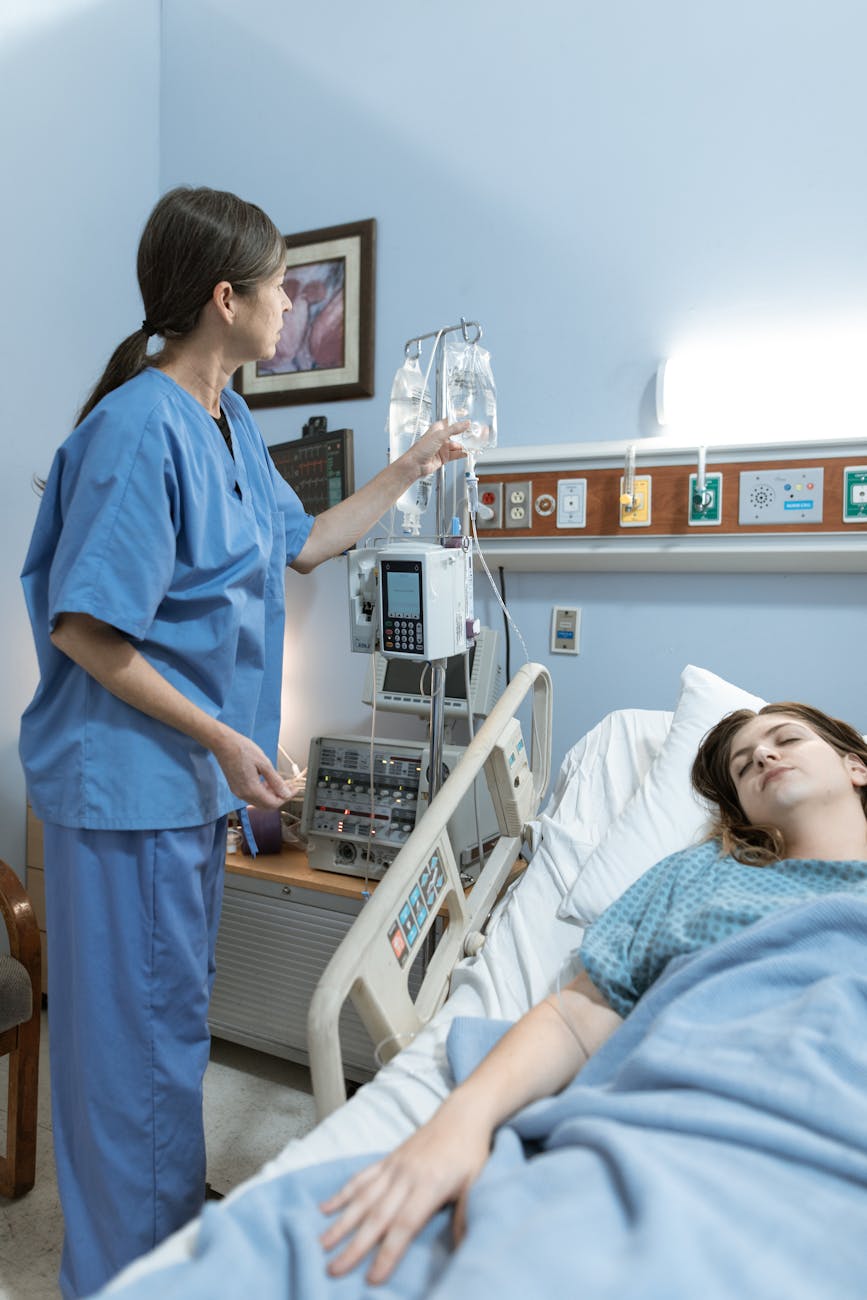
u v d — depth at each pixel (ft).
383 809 5.89
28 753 4.36
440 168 7.07
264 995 6.25
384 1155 2.61
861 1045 2.65
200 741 3.98
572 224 6.57
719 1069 2.59
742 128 6.00
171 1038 4.23
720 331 6.12
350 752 6.09
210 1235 2.19
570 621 6.74
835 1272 2.01
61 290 7.80
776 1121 2.43
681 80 6.17
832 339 5.82
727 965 3.08
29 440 7.62
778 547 5.71
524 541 6.53
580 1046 3.11
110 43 8.02
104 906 4.16
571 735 6.80
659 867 3.92
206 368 4.33
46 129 7.55
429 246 7.14
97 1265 4.20
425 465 5.25
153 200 8.57
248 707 4.59
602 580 6.64
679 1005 2.92
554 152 6.62
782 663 6.14
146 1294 2.01
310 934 6.04
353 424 7.55
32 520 7.68
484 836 5.94
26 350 7.54
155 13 8.42
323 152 7.62
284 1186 2.43
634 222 6.37
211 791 4.29
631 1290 1.80
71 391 7.95
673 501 5.99
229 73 8.10
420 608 4.53
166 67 8.47
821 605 6.01
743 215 6.03
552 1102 2.67
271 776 4.06
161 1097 4.19
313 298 7.66
